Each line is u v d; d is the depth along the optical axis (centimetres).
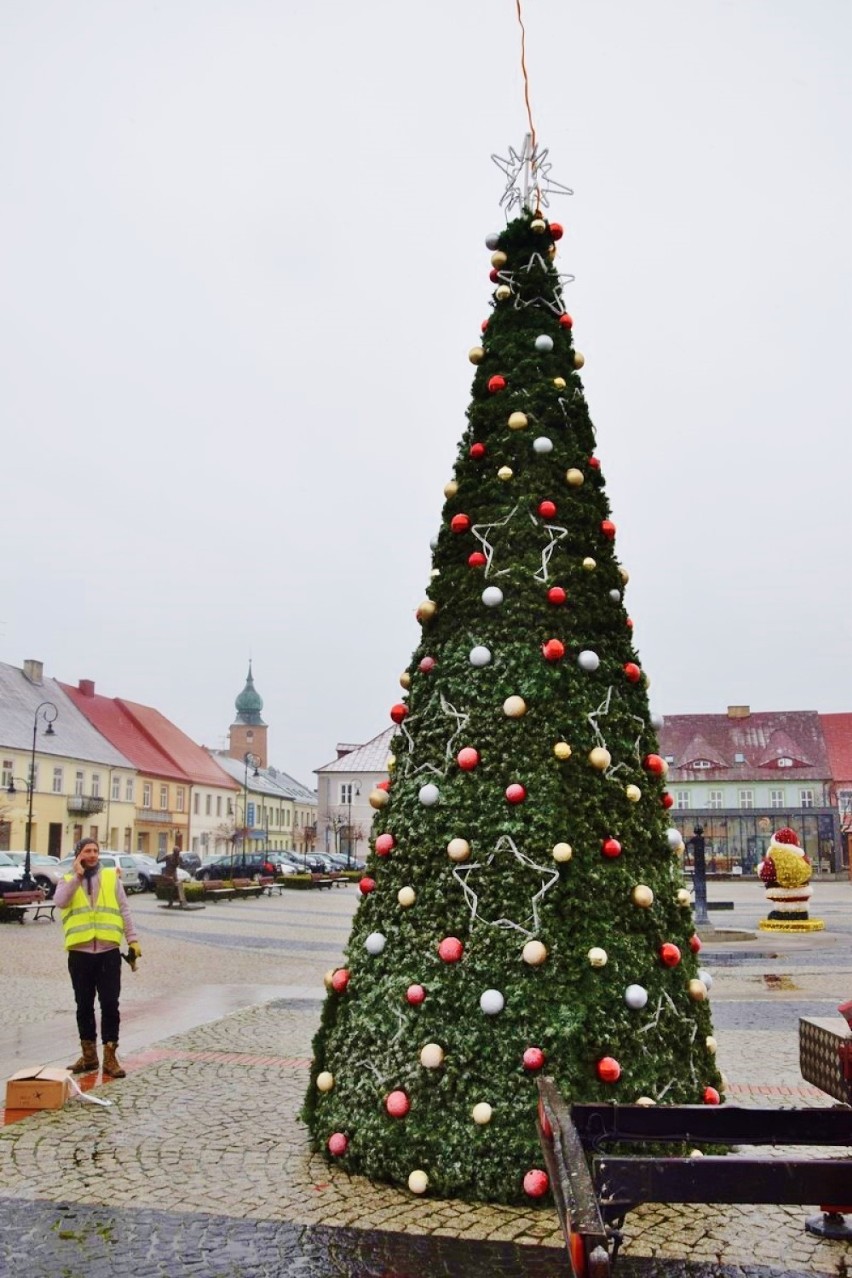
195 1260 398
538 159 625
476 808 503
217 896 3231
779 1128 373
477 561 543
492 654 527
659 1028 484
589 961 470
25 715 5925
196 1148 538
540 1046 457
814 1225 433
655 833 526
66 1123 591
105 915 739
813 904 3288
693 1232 433
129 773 6769
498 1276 382
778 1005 1131
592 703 525
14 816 5419
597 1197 281
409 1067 475
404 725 552
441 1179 457
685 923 527
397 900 511
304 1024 958
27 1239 419
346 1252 403
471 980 476
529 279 601
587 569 546
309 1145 532
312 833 8200
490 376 592
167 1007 1078
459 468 580
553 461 563
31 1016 1026
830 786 6944
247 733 12619
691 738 7388
